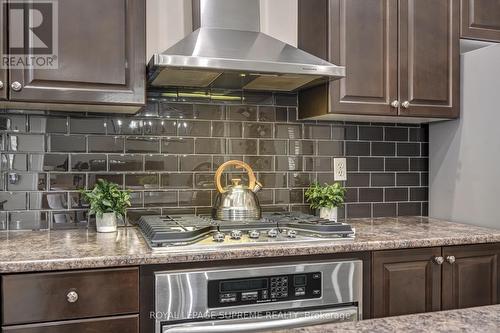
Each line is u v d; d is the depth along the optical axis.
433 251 1.87
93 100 1.73
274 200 2.34
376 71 2.12
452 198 2.39
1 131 1.95
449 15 2.24
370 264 1.78
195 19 2.02
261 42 1.98
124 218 2.11
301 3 2.33
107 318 1.47
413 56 2.17
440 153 2.49
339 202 2.30
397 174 2.56
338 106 2.07
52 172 2.02
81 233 1.91
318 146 2.41
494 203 2.12
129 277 1.49
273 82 2.11
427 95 2.20
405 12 2.16
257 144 2.31
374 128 2.52
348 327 0.83
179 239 1.59
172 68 1.74
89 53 1.72
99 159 2.08
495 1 2.31
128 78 1.77
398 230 2.06
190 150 2.21
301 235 1.82
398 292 1.81
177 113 2.19
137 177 2.13
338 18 2.06
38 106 1.86
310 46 2.22
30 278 1.40
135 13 1.78
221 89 2.25
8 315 1.38
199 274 1.54
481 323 0.85
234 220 1.99
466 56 2.27
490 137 2.15
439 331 0.80
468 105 2.27
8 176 1.97
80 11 1.71
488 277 1.97
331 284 1.69
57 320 1.42
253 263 1.62
